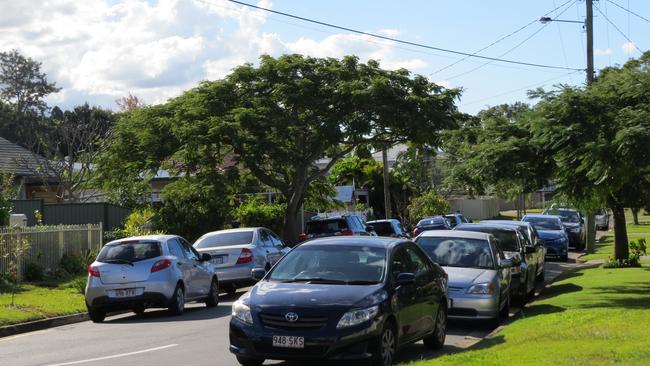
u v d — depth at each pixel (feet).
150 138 95.76
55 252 75.05
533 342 34.24
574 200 57.26
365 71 103.50
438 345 37.78
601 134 50.47
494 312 44.32
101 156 101.24
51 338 44.19
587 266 88.22
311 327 29.09
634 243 84.33
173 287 52.80
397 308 31.76
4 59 228.84
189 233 91.35
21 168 124.67
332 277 32.32
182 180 95.66
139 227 85.20
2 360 36.29
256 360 30.58
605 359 28.14
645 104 51.57
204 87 100.63
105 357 36.11
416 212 160.45
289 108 100.48
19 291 63.93
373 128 99.55
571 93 53.01
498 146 57.31
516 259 55.16
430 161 179.83
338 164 186.29
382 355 30.30
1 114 222.69
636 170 50.14
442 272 39.40
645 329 35.96
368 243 34.50
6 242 68.59
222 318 51.57
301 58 102.78
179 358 35.37
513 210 296.10
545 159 57.41
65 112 207.92
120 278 51.70
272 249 70.69
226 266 65.67
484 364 28.63
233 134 90.84
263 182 105.50
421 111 97.91
